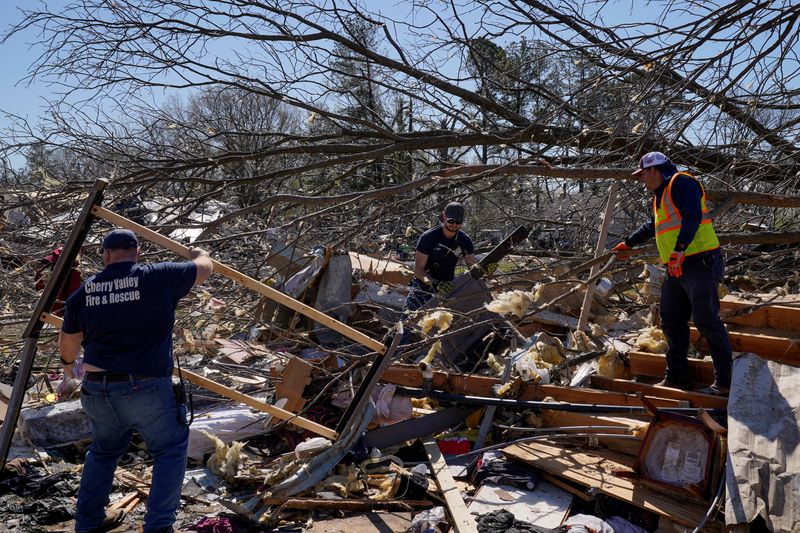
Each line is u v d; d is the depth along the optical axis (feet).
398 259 28.30
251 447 15.44
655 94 18.69
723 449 11.74
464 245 19.61
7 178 24.02
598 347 19.08
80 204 22.80
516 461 13.92
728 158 21.13
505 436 15.34
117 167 22.91
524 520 11.94
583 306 19.47
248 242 24.79
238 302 22.40
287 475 13.58
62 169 25.64
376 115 25.75
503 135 25.43
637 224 22.61
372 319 20.40
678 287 14.67
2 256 22.70
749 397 12.22
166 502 11.20
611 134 19.69
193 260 11.84
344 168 29.48
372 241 25.81
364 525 12.35
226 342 20.20
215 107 27.09
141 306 11.00
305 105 24.90
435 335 17.29
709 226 14.06
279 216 26.53
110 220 12.30
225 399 17.28
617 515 12.16
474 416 15.87
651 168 14.30
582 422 14.84
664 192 14.08
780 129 19.58
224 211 27.73
